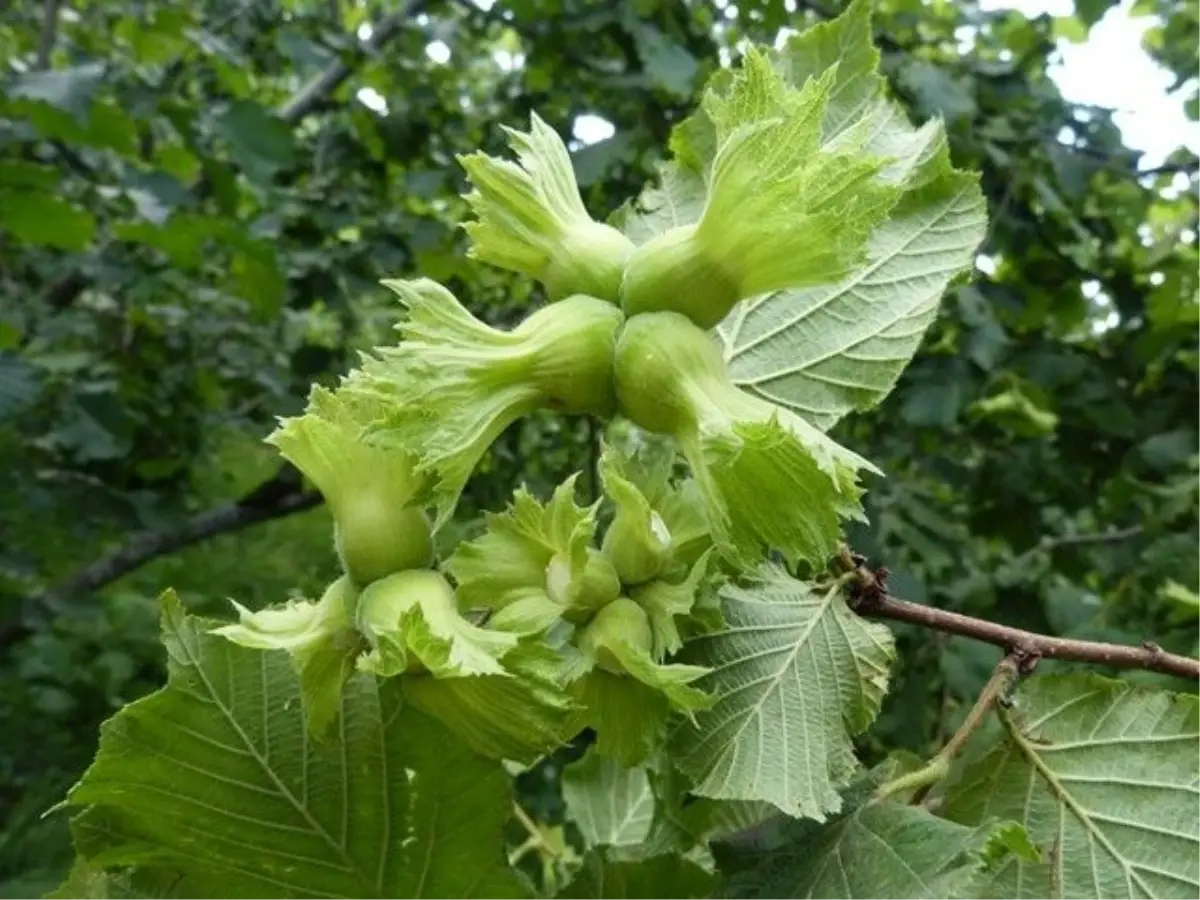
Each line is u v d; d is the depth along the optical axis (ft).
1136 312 2.10
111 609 2.82
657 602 0.60
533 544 0.59
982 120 1.95
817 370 0.74
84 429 2.16
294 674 0.62
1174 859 0.74
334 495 0.58
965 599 1.78
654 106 2.03
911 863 0.66
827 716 0.70
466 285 2.47
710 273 0.56
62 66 2.68
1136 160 1.98
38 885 1.98
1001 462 2.06
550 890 1.08
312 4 3.07
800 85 0.79
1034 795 0.77
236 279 2.28
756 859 0.72
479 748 0.57
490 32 2.85
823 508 0.53
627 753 0.60
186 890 0.68
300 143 2.57
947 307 1.86
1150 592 1.77
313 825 0.65
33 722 2.56
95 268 2.18
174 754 0.62
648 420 0.56
